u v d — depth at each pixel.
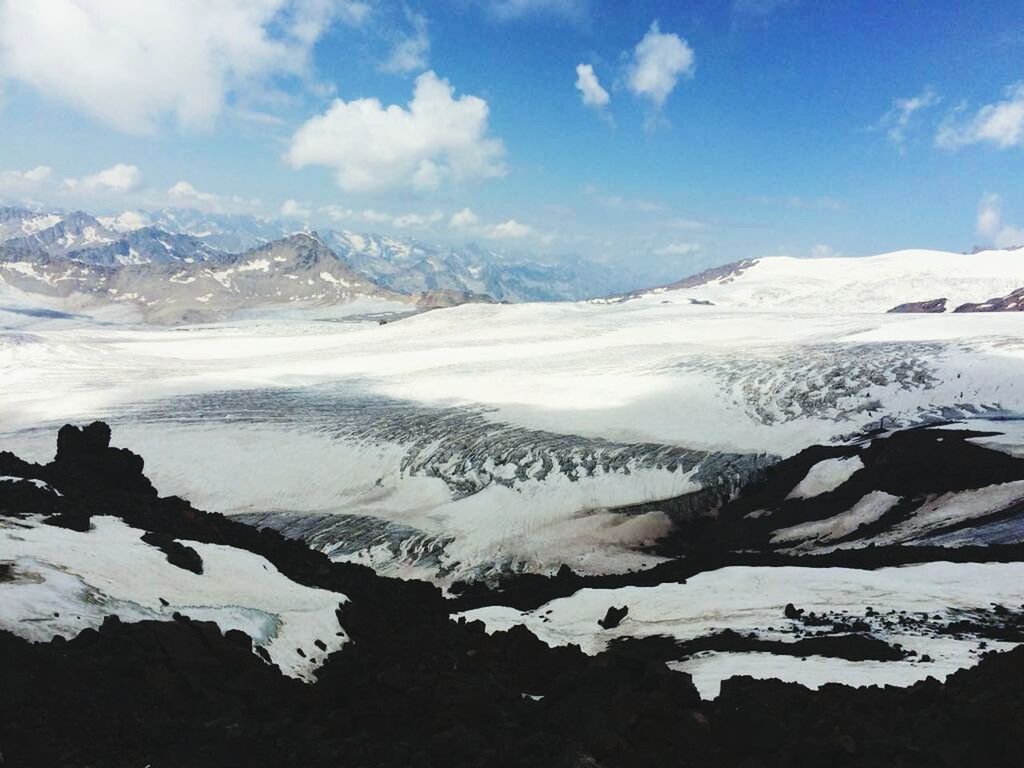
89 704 9.15
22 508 16.95
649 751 9.26
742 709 10.06
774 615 22.02
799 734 9.85
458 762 9.54
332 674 13.23
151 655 10.55
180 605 13.48
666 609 23.73
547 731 10.21
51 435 61.22
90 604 11.94
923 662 16.59
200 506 49.81
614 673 11.59
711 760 9.52
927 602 21.77
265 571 17.70
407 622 19.12
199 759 8.65
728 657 18.62
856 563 27.98
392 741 10.58
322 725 10.95
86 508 18.78
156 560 15.38
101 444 25.59
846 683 15.17
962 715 9.48
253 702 10.94
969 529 32.38
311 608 16.22
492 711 11.35
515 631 18.72
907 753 8.85
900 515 37.59
